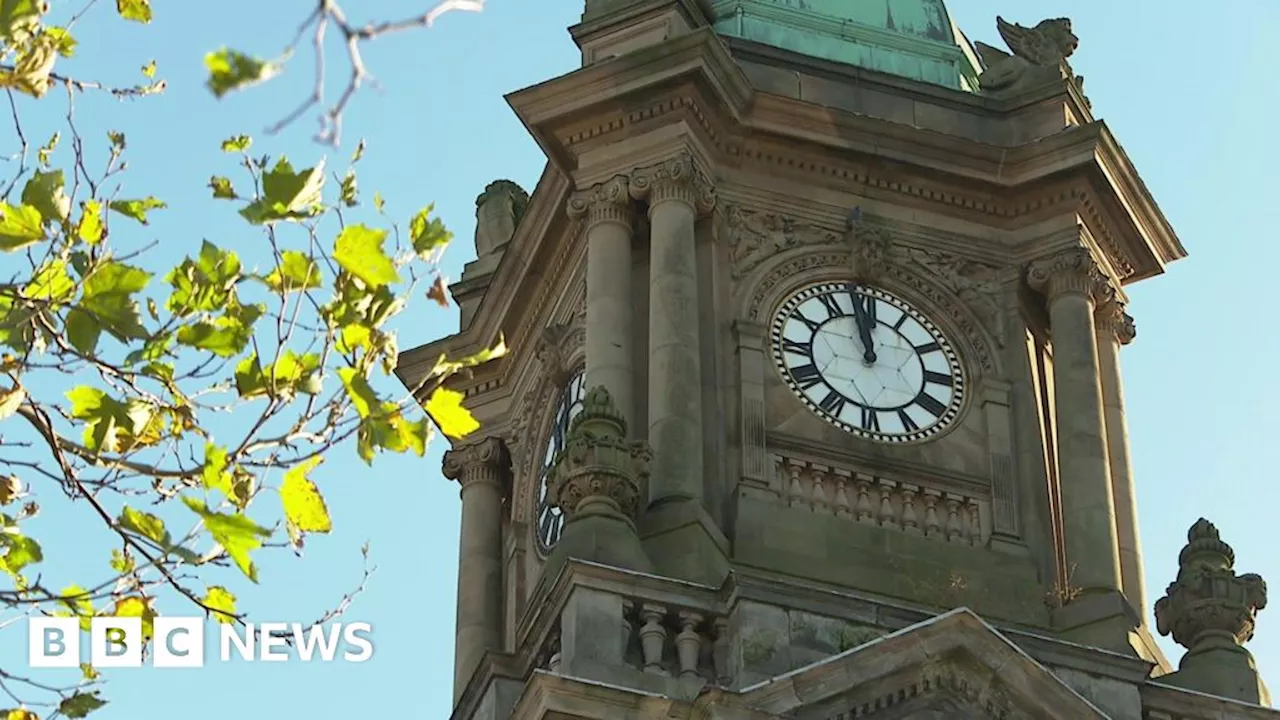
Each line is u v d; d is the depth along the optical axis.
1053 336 49.09
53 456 25.22
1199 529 46.31
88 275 25.39
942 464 47.41
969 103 51.19
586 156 49.03
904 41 52.41
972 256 49.72
